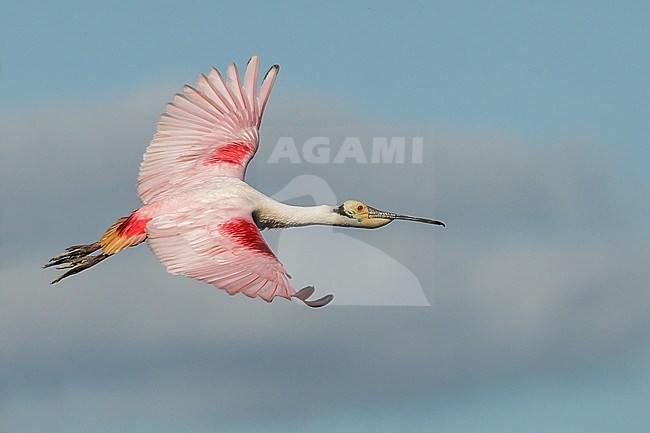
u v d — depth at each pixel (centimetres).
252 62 1817
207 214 1608
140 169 1708
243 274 1490
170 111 1747
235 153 1733
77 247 1652
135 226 1628
